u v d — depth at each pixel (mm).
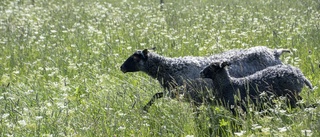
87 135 13500
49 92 17672
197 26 28500
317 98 15641
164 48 23016
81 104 15930
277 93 14898
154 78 17266
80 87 18312
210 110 14000
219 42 23797
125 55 22625
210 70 15242
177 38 25562
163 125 14000
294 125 13102
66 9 38938
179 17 34188
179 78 16719
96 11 37594
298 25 28891
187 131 13773
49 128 13953
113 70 20156
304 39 24328
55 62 21734
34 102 16594
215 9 37906
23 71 21000
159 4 42531
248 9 38219
